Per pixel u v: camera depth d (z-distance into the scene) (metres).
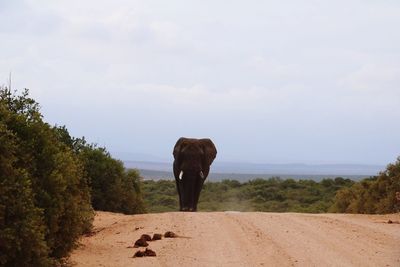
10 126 12.15
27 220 10.69
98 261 13.91
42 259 11.23
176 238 17.34
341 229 19.50
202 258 14.26
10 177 10.66
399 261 14.08
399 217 23.55
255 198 53.81
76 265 13.38
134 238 17.67
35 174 12.23
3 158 10.53
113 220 22.56
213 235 17.91
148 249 14.75
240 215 23.23
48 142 12.66
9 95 12.99
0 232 10.27
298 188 57.31
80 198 14.53
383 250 15.60
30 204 10.91
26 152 12.01
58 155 12.70
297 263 13.73
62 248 13.11
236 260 14.05
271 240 16.95
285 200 53.00
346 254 14.95
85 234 18.67
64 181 12.45
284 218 22.34
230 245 16.11
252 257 14.45
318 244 16.41
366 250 15.56
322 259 14.25
